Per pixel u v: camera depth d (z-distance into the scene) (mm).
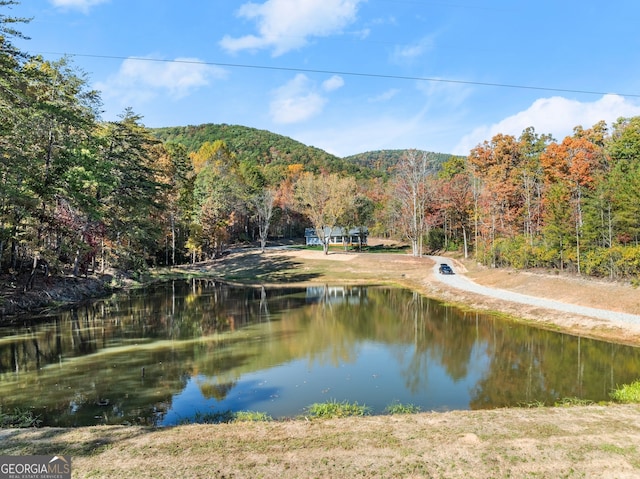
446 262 56312
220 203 65188
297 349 18172
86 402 11984
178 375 14500
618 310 22406
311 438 7695
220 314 26969
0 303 25141
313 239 86750
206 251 66000
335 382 13789
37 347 18281
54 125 28562
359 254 63750
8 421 10344
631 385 12781
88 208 31031
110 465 6645
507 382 13727
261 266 56625
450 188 68375
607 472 6359
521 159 63594
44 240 31453
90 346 18469
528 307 25328
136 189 40656
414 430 8078
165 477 6234
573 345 18328
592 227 31297
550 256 34344
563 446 7234
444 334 21094
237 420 9992
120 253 43406
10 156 24391
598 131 53750
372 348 18391
